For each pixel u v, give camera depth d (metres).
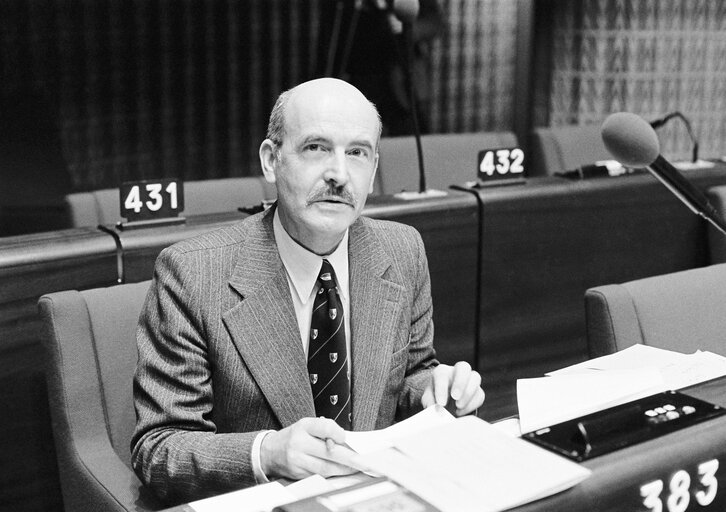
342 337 1.48
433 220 2.66
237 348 1.42
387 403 1.55
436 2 4.60
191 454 1.30
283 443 1.19
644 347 1.57
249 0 4.44
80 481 1.58
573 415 1.20
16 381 2.07
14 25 4.00
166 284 1.45
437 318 2.72
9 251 2.05
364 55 4.68
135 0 4.21
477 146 3.86
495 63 5.04
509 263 2.82
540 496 0.96
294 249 1.47
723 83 5.14
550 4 4.99
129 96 4.30
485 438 1.10
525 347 2.90
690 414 1.18
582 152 4.05
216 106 4.50
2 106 4.06
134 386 1.46
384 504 0.94
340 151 1.34
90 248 2.15
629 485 1.04
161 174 4.44
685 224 3.12
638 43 4.96
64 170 4.23
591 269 2.97
